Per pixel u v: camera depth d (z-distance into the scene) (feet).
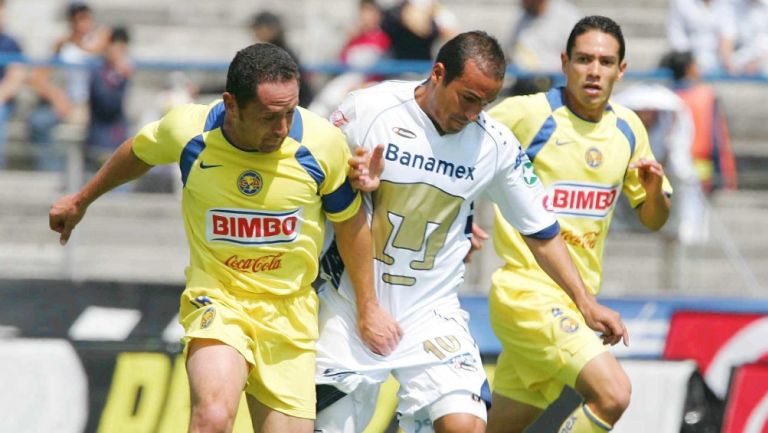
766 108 116.67
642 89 96.07
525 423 72.74
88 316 86.74
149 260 94.89
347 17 147.54
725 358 88.63
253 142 53.11
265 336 56.65
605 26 66.28
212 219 55.52
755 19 125.59
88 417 84.79
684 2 125.80
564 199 67.67
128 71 97.45
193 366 54.75
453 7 148.56
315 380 58.80
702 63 124.88
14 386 84.84
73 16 119.14
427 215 58.59
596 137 67.51
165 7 149.38
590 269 69.05
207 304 55.93
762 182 97.09
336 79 97.50
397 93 58.49
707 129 96.43
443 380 58.29
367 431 83.56
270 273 56.34
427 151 57.82
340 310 59.82
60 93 96.17
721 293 94.63
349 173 56.18
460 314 60.90
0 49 117.80
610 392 64.34
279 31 107.86
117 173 57.77
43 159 94.63
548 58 115.24
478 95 55.06
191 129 54.85
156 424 84.84
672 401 87.71
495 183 60.23
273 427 57.16
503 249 69.41
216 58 143.84
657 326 88.58
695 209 94.94
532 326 67.21
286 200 55.01
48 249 93.50
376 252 59.06
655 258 94.68
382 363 59.11
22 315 86.53
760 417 88.38
